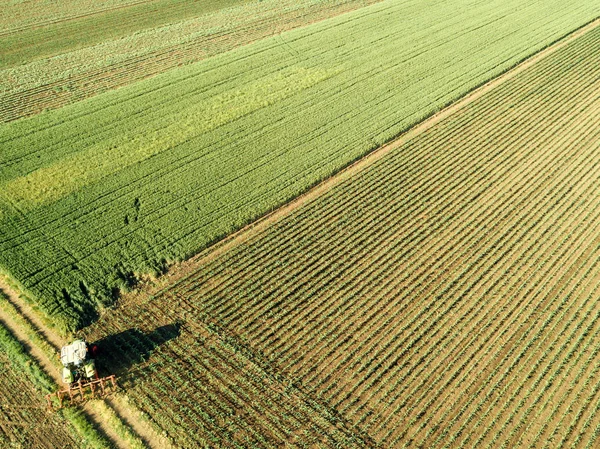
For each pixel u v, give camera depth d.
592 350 23.52
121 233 28.59
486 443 20.25
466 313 25.14
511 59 47.28
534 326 24.58
